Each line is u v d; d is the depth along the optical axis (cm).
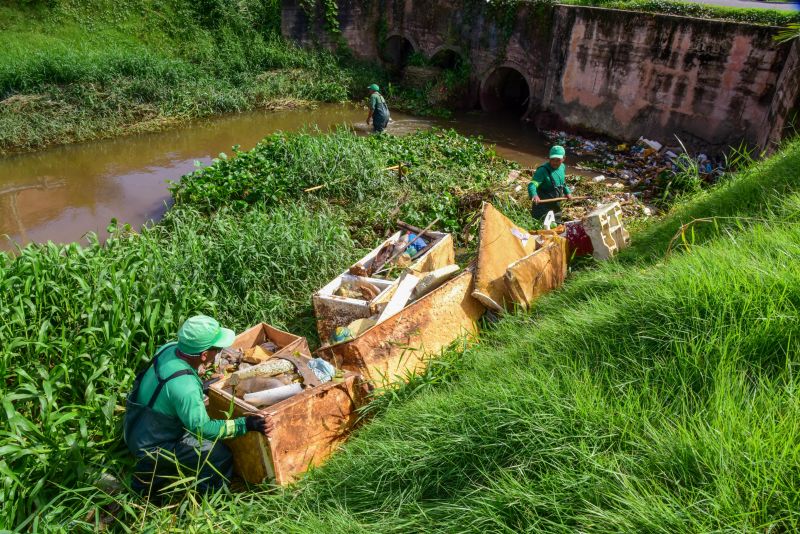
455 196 999
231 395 422
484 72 1881
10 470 363
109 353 498
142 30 1981
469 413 365
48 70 1644
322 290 615
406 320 533
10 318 528
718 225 574
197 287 652
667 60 1366
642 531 244
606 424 314
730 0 1662
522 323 546
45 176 1300
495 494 296
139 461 394
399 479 351
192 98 1753
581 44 1553
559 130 1677
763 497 238
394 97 2006
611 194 1106
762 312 336
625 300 419
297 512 365
